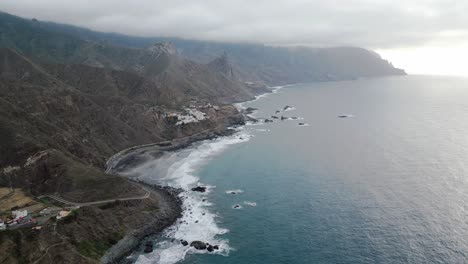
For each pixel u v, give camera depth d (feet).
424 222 385.91
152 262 341.00
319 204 442.91
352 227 385.91
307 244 360.48
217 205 451.94
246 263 336.29
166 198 469.57
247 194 483.10
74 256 326.44
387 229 377.50
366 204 435.12
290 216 417.08
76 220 366.22
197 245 361.71
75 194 427.74
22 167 456.04
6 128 496.64
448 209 411.13
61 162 464.24
